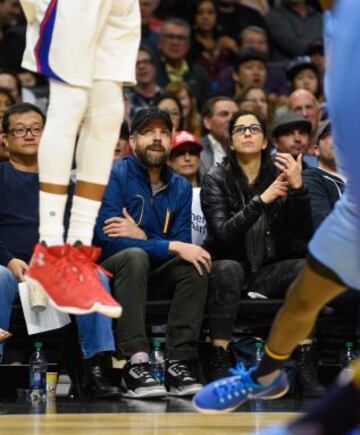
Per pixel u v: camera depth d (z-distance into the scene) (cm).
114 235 1140
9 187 1177
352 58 469
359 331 1104
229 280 1129
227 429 723
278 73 1962
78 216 652
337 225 528
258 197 1152
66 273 629
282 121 1413
